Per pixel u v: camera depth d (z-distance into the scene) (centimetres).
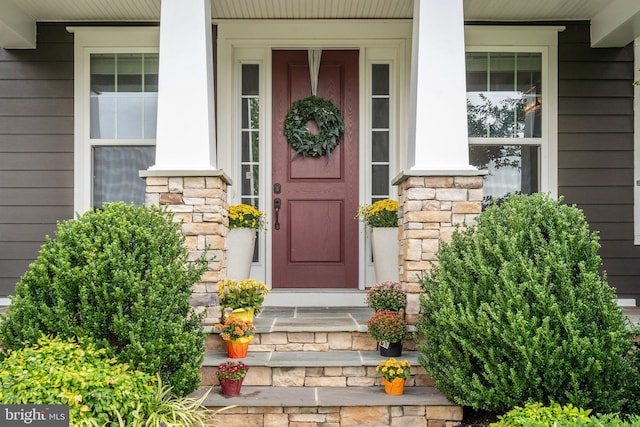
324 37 543
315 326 407
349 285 549
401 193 427
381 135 554
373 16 539
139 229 310
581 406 288
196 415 295
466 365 311
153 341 291
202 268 333
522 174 547
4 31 498
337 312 481
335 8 521
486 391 298
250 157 552
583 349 284
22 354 266
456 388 319
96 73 546
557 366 288
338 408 334
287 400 336
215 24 541
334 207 552
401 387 347
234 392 344
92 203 543
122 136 545
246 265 487
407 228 398
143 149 546
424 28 400
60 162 541
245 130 552
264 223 523
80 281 293
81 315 293
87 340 284
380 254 496
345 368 368
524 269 306
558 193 543
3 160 541
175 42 399
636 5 462
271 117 548
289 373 367
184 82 399
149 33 541
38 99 542
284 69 551
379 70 552
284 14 533
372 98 553
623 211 544
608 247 543
